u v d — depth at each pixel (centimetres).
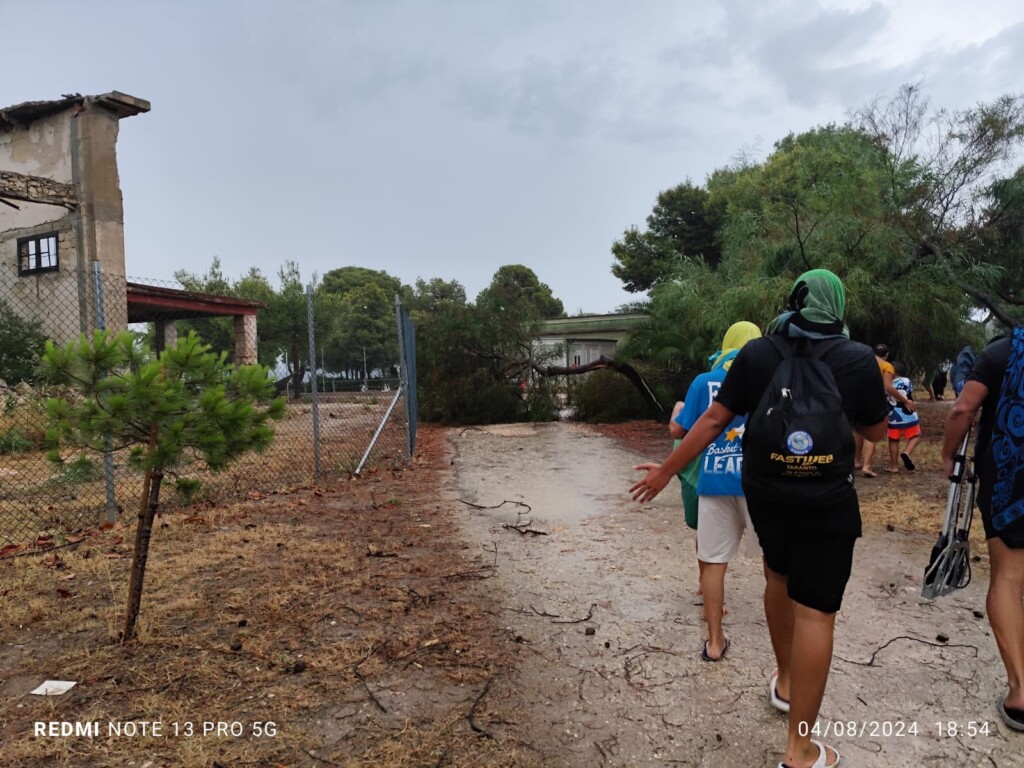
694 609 420
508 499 744
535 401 1767
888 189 1185
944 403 1984
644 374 1719
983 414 320
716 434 265
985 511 305
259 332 3559
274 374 375
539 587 457
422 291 6781
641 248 3741
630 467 976
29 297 1531
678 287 1423
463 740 278
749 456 245
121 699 306
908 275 1178
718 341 1291
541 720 294
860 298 1098
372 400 2377
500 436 1410
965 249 1198
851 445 236
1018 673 289
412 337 1175
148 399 330
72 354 334
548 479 876
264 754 266
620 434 1434
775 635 292
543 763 264
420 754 268
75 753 265
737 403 260
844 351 249
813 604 244
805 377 241
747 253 1288
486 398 1708
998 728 289
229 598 422
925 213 1220
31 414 763
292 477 854
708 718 296
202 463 392
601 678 331
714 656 348
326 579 461
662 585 463
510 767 261
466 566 499
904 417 859
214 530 585
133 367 344
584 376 1802
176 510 653
